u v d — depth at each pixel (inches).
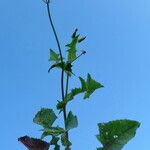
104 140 16.3
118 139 16.2
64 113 16.8
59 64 17.8
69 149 16.3
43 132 16.4
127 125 16.3
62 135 16.3
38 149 15.6
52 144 16.2
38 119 17.0
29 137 15.6
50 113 17.1
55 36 17.9
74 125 16.1
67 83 17.2
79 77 17.2
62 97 17.0
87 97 17.4
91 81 17.1
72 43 18.0
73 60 18.0
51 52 18.5
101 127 16.4
